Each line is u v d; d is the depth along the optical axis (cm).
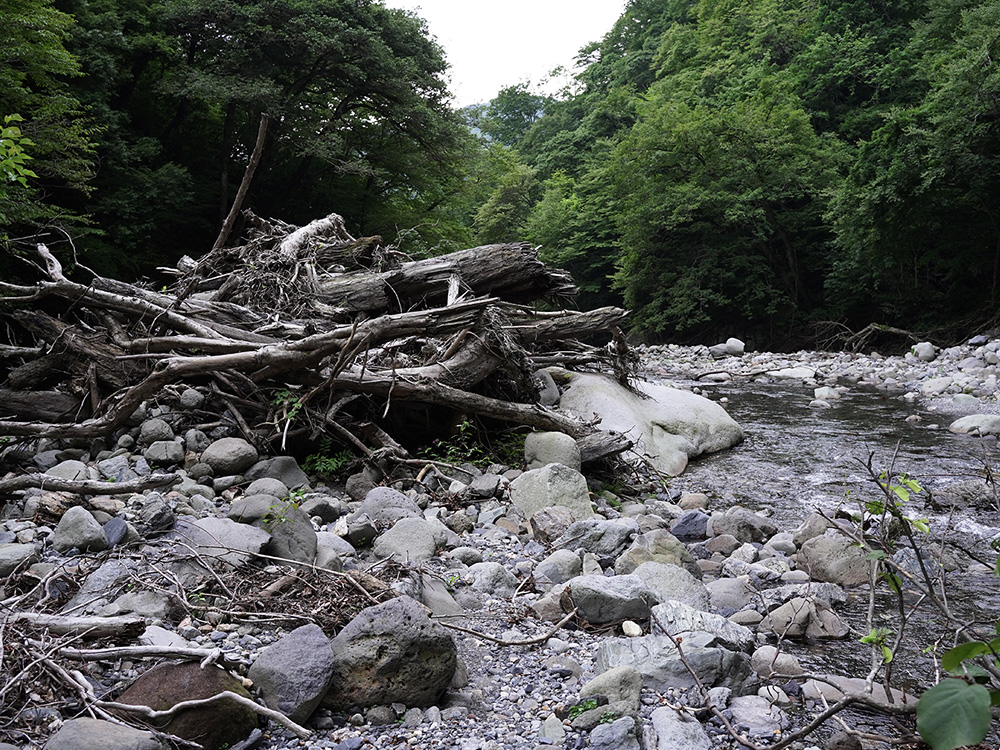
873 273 2467
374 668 284
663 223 3044
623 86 5466
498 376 738
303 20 2138
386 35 2452
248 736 263
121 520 407
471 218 5316
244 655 305
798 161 2928
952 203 2172
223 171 2323
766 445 941
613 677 300
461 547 467
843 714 302
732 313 3256
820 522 548
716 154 3044
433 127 2508
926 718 161
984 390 1287
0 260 1277
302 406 609
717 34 4612
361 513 493
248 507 429
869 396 1386
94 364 648
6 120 461
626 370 924
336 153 2486
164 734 246
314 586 363
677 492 700
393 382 612
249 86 2105
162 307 685
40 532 412
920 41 2816
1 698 258
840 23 3484
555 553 456
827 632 386
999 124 2016
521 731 279
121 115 1895
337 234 1062
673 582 409
